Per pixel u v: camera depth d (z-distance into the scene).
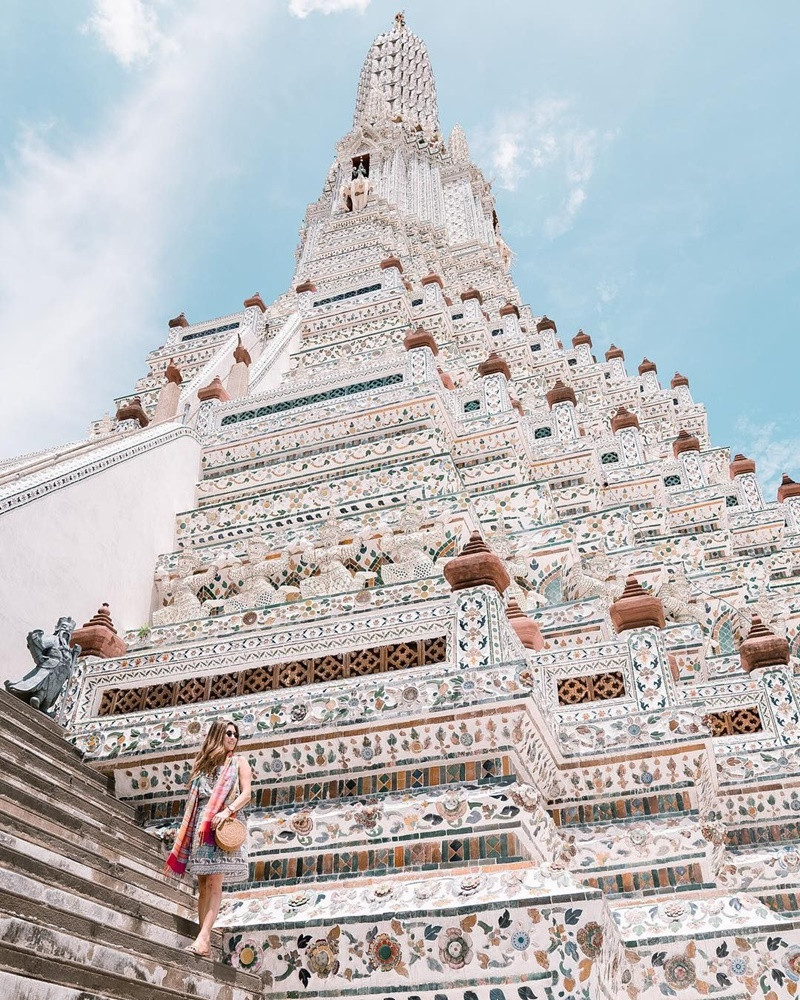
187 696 8.18
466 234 38.72
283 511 12.88
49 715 7.95
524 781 6.70
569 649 8.40
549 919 4.96
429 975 5.02
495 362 16.61
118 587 11.47
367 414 14.62
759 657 9.09
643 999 5.93
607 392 27.45
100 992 3.77
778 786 7.90
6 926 3.56
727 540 16.00
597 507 14.98
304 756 6.89
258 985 5.22
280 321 26.67
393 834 6.22
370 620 7.90
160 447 13.68
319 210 40.56
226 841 5.17
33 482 10.45
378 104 47.84
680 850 6.71
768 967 5.88
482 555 7.78
